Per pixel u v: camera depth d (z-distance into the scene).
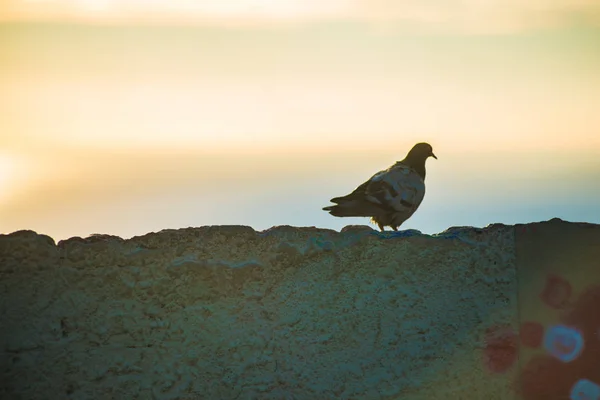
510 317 8.43
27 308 7.87
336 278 8.23
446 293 8.37
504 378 8.38
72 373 7.90
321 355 8.16
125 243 8.01
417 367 8.25
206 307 8.05
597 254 8.47
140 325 7.98
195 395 8.01
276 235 8.16
